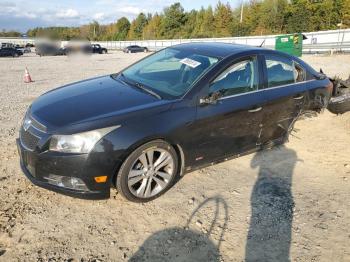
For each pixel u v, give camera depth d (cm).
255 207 366
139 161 352
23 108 752
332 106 636
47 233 314
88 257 289
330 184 419
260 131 451
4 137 545
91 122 328
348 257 299
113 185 355
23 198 367
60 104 373
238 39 3953
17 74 1503
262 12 5894
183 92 383
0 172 421
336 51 2602
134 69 482
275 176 432
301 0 5412
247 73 432
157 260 288
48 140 325
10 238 305
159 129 346
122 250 298
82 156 319
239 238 318
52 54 3497
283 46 2498
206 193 389
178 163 387
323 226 339
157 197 375
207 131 389
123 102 368
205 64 416
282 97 461
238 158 476
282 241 316
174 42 5419
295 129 588
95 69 1722
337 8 4941
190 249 302
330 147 526
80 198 334
